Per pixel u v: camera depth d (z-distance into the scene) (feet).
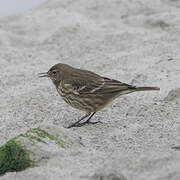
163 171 24.57
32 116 40.52
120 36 63.52
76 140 32.53
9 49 62.95
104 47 60.34
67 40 65.21
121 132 34.83
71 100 39.27
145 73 49.08
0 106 43.55
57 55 60.80
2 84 50.37
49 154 29.19
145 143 31.83
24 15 78.02
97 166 27.20
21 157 28.84
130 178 24.14
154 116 37.42
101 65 53.78
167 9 72.69
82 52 60.03
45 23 73.10
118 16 73.36
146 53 55.52
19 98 45.39
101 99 37.96
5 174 27.94
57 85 41.50
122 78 48.78
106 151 31.12
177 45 57.06
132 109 40.04
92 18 73.41
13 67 56.24
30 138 30.58
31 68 56.03
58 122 39.11
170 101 40.50
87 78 38.88
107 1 78.38
